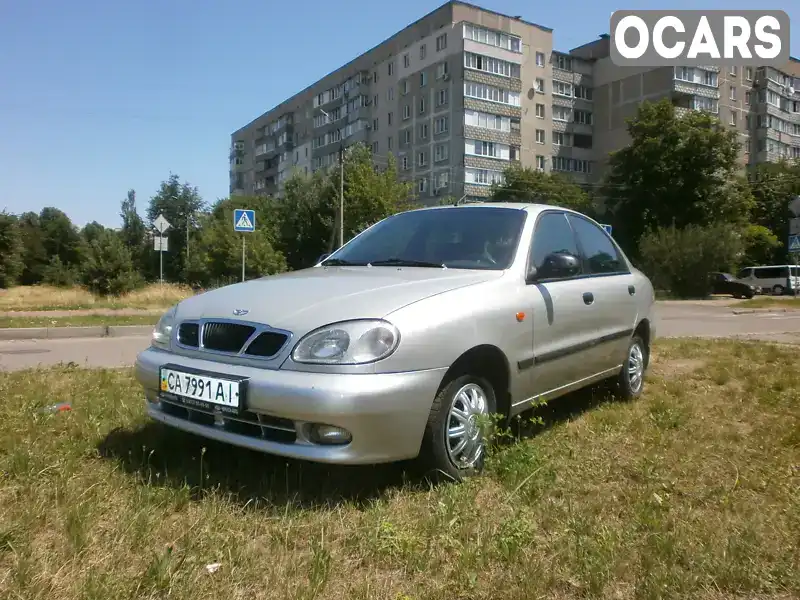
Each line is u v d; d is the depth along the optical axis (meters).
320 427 2.90
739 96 63.69
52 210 80.12
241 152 98.75
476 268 3.91
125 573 2.34
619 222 45.00
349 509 2.95
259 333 3.10
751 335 11.95
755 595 2.33
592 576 2.36
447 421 3.25
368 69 63.38
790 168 58.34
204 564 2.42
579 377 4.52
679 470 3.53
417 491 3.17
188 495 2.99
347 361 2.89
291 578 2.34
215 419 3.18
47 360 8.09
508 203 4.62
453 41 52.16
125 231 66.44
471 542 2.61
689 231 35.91
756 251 49.72
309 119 75.94
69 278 35.97
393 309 3.10
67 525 2.66
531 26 58.50
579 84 62.16
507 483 3.26
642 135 43.75
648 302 5.68
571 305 4.28
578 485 3.29
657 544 2.60
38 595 2.18
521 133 57.72
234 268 39.75
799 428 4.36
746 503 3.10
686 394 5.63
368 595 2.25
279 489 3.17
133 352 9.08
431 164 55.00
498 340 3.53
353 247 4.60
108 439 3.92
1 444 3.72
